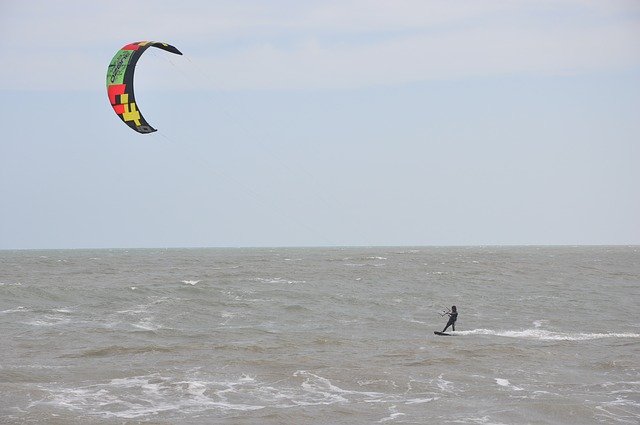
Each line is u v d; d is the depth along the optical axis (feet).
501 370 213.66
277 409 171.73
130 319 319.47
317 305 378.12
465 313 358.23
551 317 344.90
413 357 232.12
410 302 401.90
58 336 267.39
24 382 192.95
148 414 167.22
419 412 170.09
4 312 332.39
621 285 514.68
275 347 248.93
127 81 242.58
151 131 238.68
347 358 229.45
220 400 179.63
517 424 161.68
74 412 167.43
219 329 295.69
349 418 165.07
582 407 172.55
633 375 208.85
